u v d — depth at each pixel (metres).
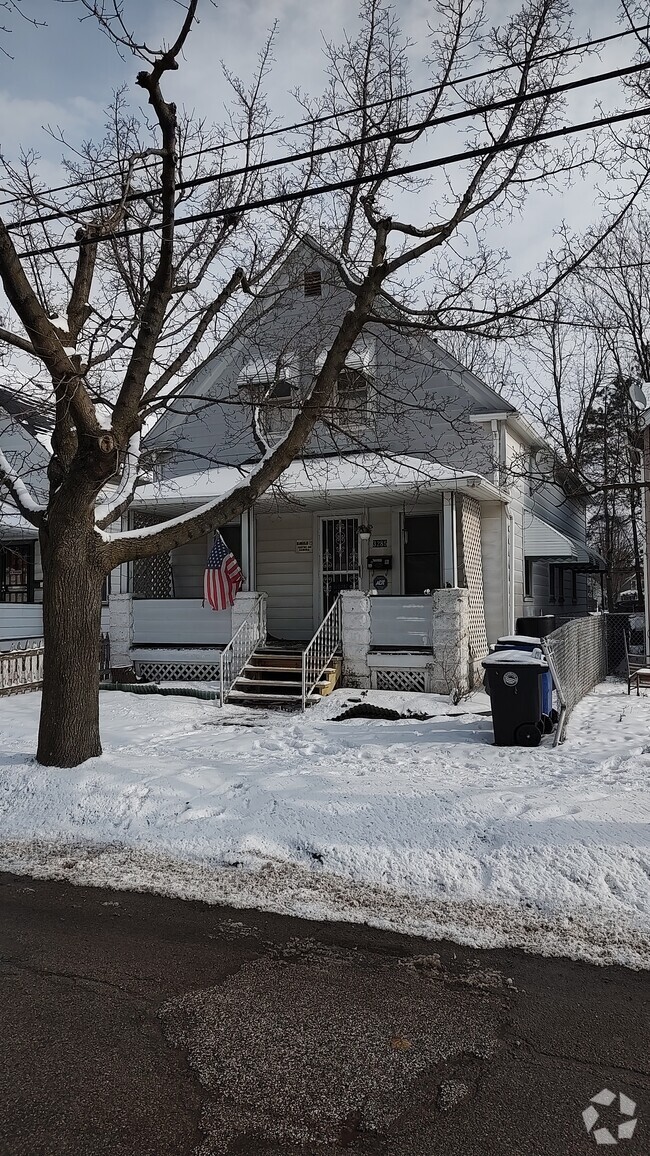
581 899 5.00
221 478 15.10
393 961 4.30
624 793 6.56
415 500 14.03
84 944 4.54
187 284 9.74
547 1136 2.87
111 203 7.48
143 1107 3.03
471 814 6.19
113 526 15.52
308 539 15.63
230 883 5.49
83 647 8.06
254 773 7.72
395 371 15.12
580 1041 3.49
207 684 13.64
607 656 16.81
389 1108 3.03
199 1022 3.65
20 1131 2.88
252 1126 2.92
